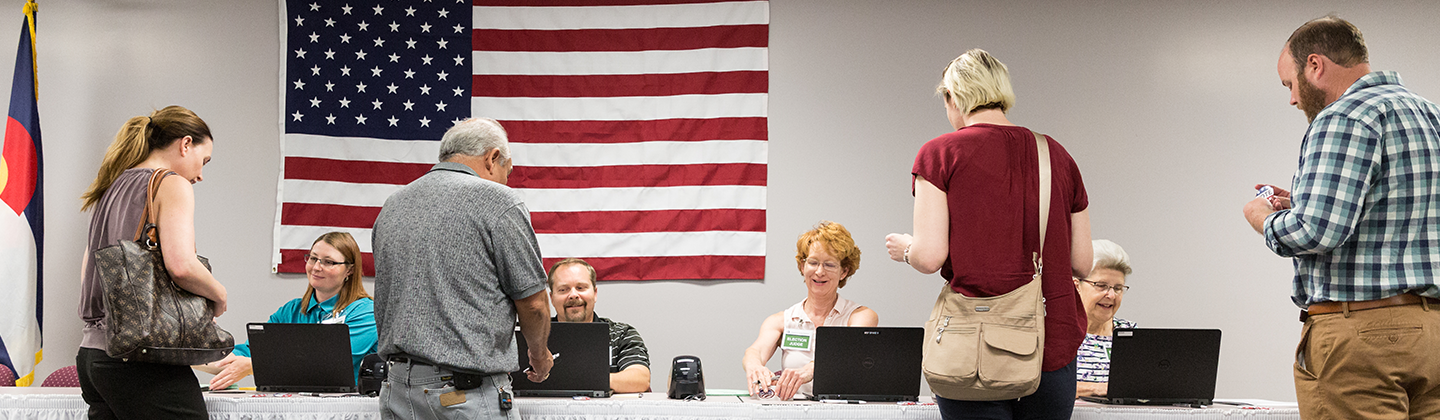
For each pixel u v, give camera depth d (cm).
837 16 457
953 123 206
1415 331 166
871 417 245
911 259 187
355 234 445
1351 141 167
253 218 444
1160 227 443
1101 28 453
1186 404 254
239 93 452
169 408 216
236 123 450
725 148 449
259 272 441
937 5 455
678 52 455
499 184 205
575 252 446
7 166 401
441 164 211
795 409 245
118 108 450
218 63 454
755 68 453
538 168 450
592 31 457
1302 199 170
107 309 205
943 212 185
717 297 445
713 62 454
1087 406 246
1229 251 441
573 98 454
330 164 448
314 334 256
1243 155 444
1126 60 451
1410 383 169
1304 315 185
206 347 218
